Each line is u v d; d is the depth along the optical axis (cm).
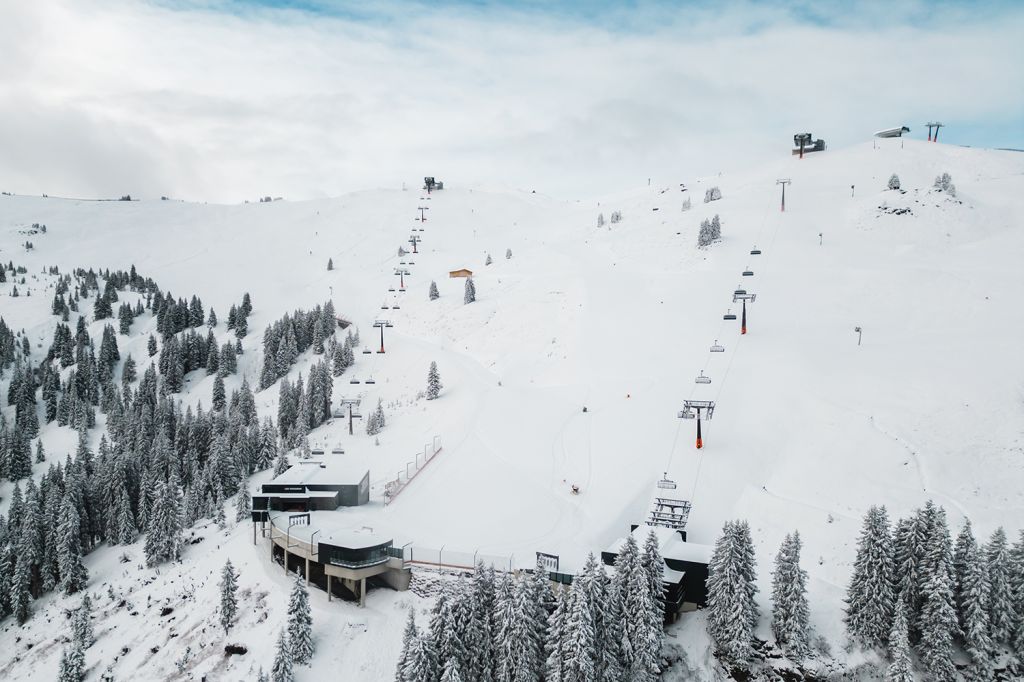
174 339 15962
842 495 6675
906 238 13512
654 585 5338
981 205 14500
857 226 14338
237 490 10038
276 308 19675
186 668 5934
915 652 5134
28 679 6950
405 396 12188
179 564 7906
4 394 15500
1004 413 7212
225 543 7900
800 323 10538
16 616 8025
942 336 9419
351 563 6031
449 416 10456
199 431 11431
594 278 14825
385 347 14838
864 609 5150
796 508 6625
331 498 7438
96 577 8475
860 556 5228
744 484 7250
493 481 8062
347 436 10725
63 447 13425
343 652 5628
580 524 7075
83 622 7006
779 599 5256
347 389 13088
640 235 17350
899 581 5191
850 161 19588
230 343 15762
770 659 5209
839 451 7212
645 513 7138
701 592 5775
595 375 10550
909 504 6338
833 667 5088
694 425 8338
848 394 8112
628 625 5209
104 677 6278
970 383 7781
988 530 5866
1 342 16925
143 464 10331
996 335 9075
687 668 5362
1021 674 4853
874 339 9612
